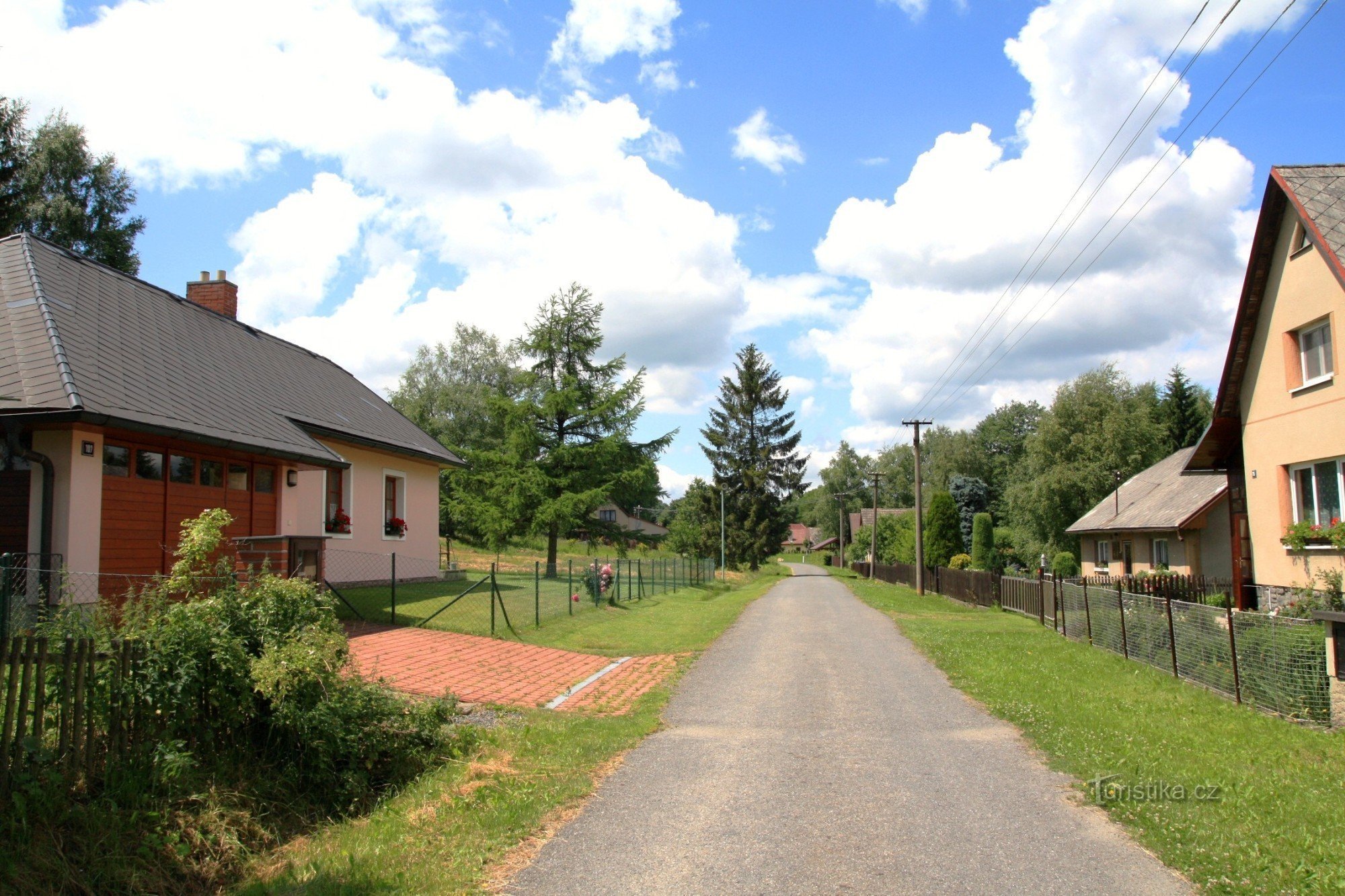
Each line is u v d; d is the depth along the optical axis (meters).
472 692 10.25
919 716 9.38
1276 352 16.30
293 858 5.33
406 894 4.62
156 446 12.16
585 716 9.30
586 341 31.78
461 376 58.47
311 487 17.78
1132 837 5.46
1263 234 16.16
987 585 26.42
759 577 55.50
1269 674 9.16
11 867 4.31
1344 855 4.93
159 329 15.78
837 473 116.38
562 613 18.55
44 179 31.47
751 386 63.72
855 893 4.62
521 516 30.06
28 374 10.91
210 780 5.73
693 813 6.04
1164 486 31.42
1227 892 4.52
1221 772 6.80
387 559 21.45
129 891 4.59
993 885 4.70
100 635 5.94
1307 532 15.03
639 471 31.52
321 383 21.66
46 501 10.57
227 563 6.97
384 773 6.96
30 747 4.86
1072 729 8.37
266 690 6.07
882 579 52.47
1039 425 50.84
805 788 6.62
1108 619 14.41
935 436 102.31
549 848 5.35
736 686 11.33
